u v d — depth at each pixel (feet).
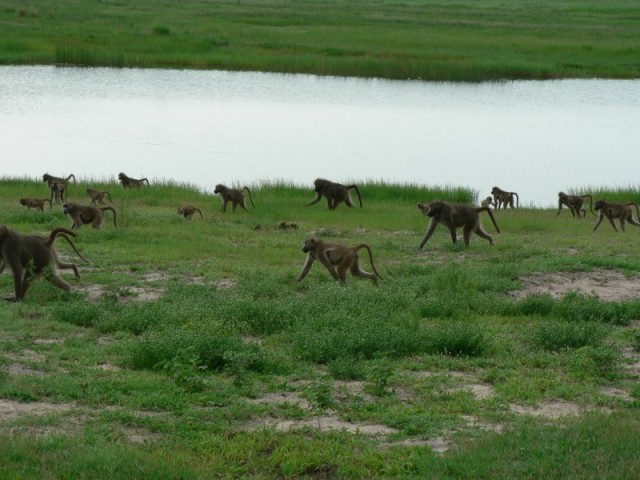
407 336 45.68
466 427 33.91
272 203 102.37
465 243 78.28
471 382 40.83
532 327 51.67
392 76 224.12
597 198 114.21
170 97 188.85
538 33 292.61
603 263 71.15
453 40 268.00
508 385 39.73
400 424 34.27
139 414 34.01
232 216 92.84
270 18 312.50
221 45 245.45
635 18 376.48
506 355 45.32
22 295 53.21
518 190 122.72
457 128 166.40
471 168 135.44
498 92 207.92
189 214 88.99
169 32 258.16
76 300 52.70
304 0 453.58
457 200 111.86
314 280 63.05
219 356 41.29
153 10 327.06
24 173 123.44
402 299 55.16
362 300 54.19
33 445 29.19
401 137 157.48
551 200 117.29
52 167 127.65
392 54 239.71
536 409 37.01
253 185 115.55
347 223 90.12
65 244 71.51
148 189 107.76
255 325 49.34
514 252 74.95
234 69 225.56
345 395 37.78
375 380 38.93
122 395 35.73
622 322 54.34
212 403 35.70
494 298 57.82
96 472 27.55
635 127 170.19
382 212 98.22
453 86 216.13
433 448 31.76
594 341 47.37
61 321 48.88
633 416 34.81
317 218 92.84
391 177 127.65
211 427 32.76
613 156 145.59
